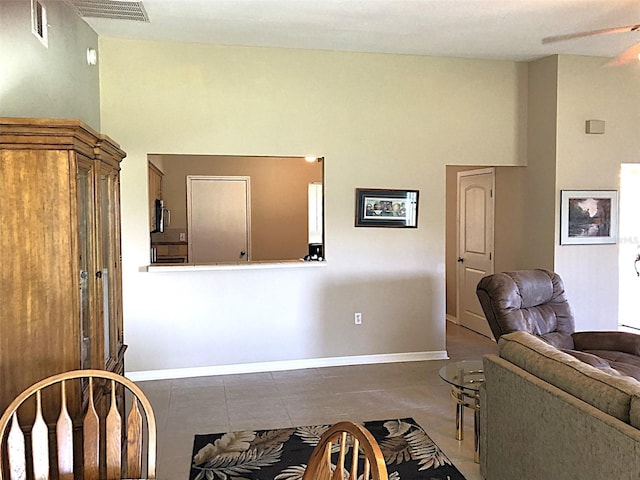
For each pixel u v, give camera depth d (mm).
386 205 5254
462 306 6938
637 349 3924
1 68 2781
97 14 3965
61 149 2494
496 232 6184
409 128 5273
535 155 5523
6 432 2416
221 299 4945
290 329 5113
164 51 4719
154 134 4738
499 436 2732
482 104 5457
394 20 4133
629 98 5473
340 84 5082
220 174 7762
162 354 4859
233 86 4859
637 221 6664
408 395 4355
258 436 3576
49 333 2516
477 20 4141
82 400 2568
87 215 2803
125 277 4766
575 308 5453
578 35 3855
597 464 2008
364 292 5262
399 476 3039
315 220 8055
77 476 2518
